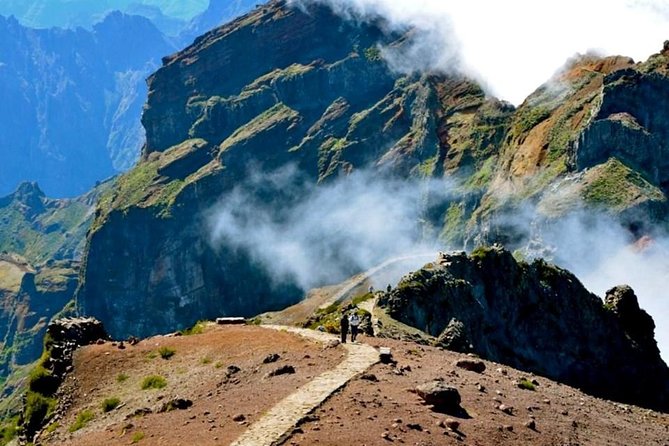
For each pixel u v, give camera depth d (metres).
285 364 45.84
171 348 60.34
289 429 32.31
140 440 35.41
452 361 49.44
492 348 82.19
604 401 55.91
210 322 73.75
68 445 39.69
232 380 45.75
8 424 64.31
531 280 94.50
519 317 91.25
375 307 76.75
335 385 38.50
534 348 89.38
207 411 38.09
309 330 61.06
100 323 68.44
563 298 95.81
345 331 51.69
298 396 37.00
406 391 38.06
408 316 75.81
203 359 56.56
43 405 57.59
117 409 51.81
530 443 34.31
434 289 81.12
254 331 62.28
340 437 31.25
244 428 33.56
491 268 93.12
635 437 41.53
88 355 61.69
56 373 60.62
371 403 35.69
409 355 49.22
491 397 40.31
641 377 92.94
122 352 61.78
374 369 42.47
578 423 40.12
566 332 92.56
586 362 90.62
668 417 57.75
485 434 33.75
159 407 42.03
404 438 31.64
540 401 43.06
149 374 56.69
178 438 33.94
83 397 56.50
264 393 38.94
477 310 84.31
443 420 34.16
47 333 65.50
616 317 98.81
